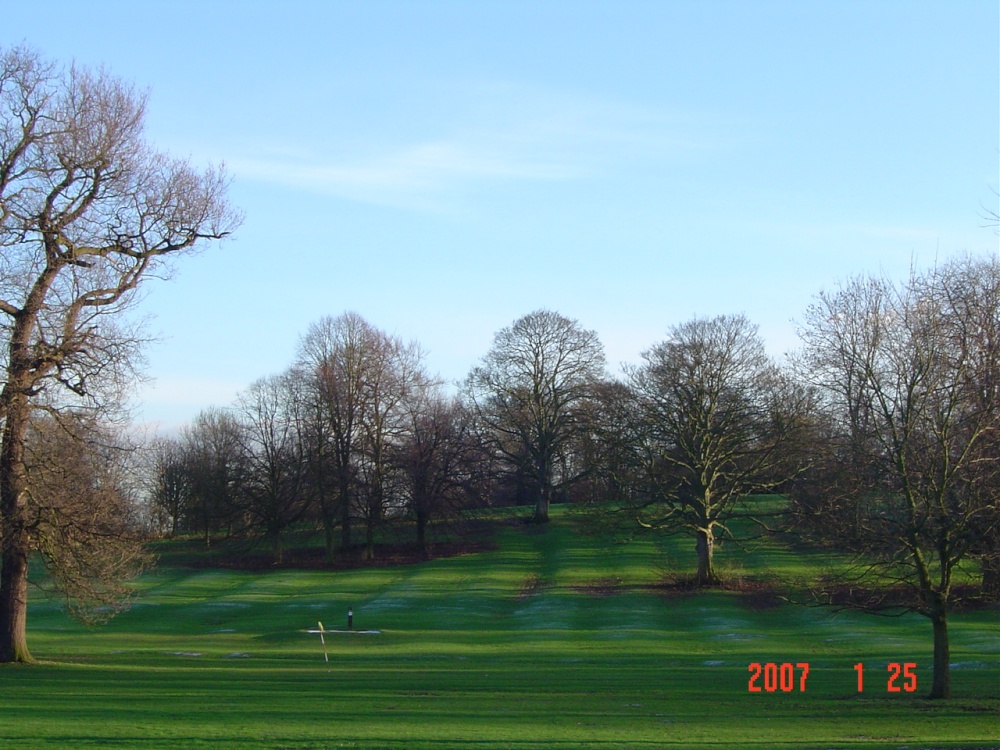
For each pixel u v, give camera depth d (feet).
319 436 242.37
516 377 268.82
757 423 181.88
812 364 143.74
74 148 94.17
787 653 121.29
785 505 225.35
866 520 83.41
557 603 179.01
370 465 246.88
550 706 77.36
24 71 92.79
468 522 256.52
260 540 255.50
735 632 143.43
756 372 188.03
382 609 179.52
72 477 95.45
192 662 110.73
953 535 80.33
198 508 262.88
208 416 326.44
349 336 248.73
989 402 79.25
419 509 243.60
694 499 188.34
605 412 210.59
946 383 81.05
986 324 81.35
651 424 189.57
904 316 84.53
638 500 195.42
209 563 246.27
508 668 106.42
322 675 97.55
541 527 270.67
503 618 170.50
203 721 66.03
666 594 183.21
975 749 59.00
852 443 84.94
